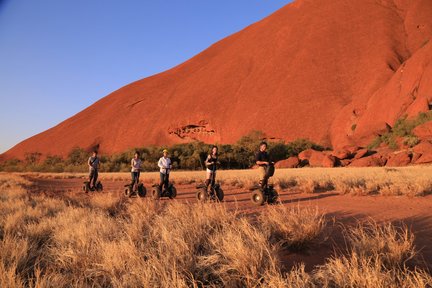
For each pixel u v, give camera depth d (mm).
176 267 3670
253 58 195750
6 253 4473
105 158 98125
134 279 3482
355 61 160875
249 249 3920
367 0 190125
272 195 10234
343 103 144250
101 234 5293
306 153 73375
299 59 173250
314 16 194500
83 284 3602
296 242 4730
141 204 8367
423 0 173750
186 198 13688
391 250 4047
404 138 65375
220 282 3670
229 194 14484
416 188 12086
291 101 155625
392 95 103125
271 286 3207
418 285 3020
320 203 10195
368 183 14492
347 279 3232
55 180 36844
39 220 7445
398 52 156500
